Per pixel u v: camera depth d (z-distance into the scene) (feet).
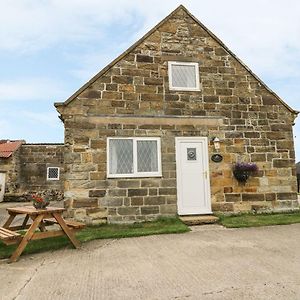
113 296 12.81
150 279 14.70
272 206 32.96
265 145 33.88
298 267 16.05
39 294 13.17
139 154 31.19
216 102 33.58
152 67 32.73
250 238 22.80
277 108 34.96
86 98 30.58
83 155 29.78
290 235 23.52
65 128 29.81
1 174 63.67
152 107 32.01
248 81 34.81
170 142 31.86
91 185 29.53
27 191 67.87
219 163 32.58
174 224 28.07
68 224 21.65
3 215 42.06
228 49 34.88
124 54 32.09
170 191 31.04
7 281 14.88
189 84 33.55
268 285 13.58
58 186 69.15
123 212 29.76
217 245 20.94
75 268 16.70
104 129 30.55
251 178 32.89
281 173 33.73
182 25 34.53
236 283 13.89
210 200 31.78
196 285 13.78
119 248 20.89
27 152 69.62
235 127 33.53
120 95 31.42
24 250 20.25
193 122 32.65
